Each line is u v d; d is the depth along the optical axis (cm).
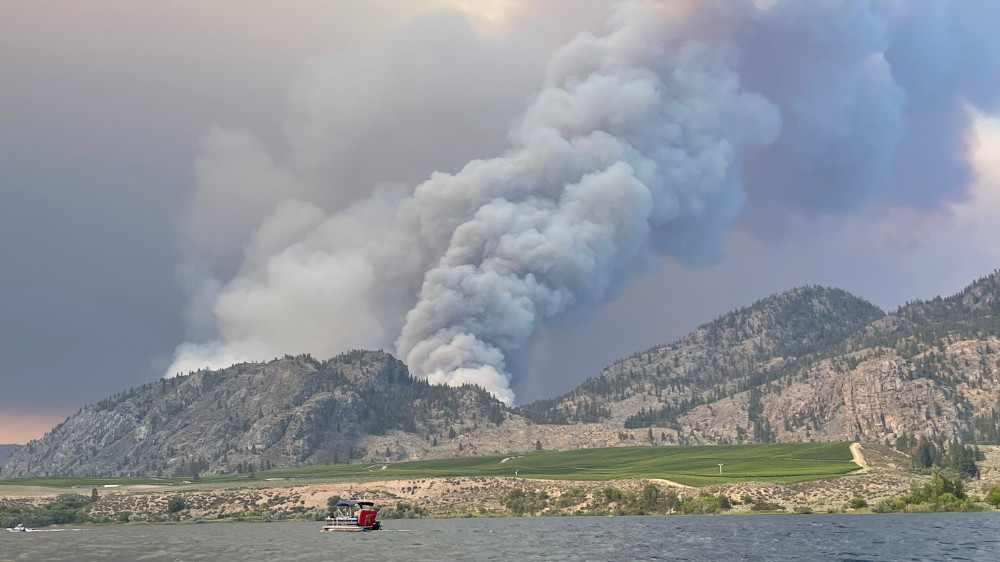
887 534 16662
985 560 12256
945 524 19000
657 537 17538
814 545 14875
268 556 15300
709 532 18512
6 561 15112
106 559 15262
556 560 13612
